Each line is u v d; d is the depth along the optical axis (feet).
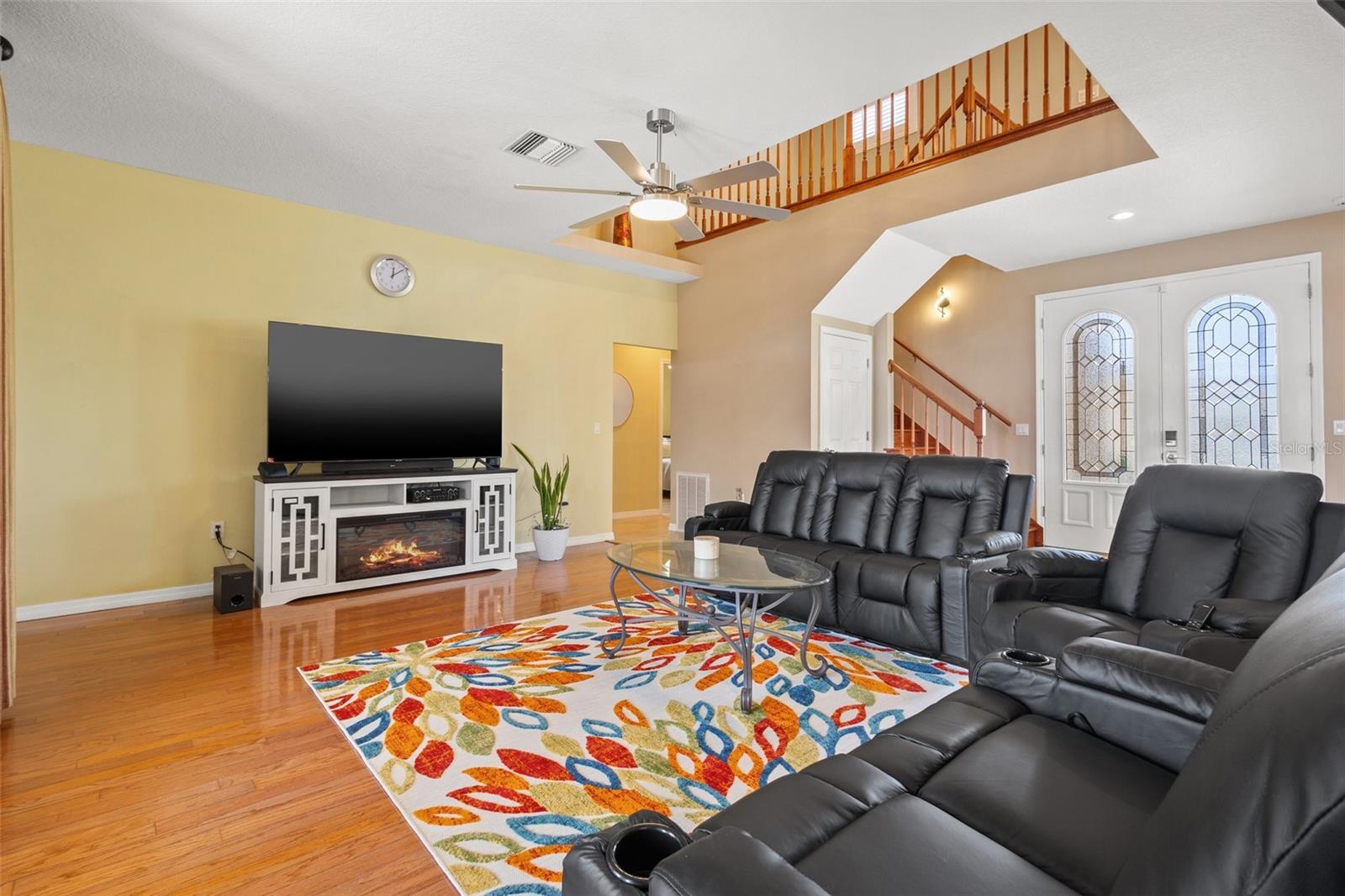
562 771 6.75
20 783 6.48
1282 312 14.94
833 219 17.93
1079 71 17.98
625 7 7.91
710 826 3.37
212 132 11.21
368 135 11.32
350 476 14.05
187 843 5.57
